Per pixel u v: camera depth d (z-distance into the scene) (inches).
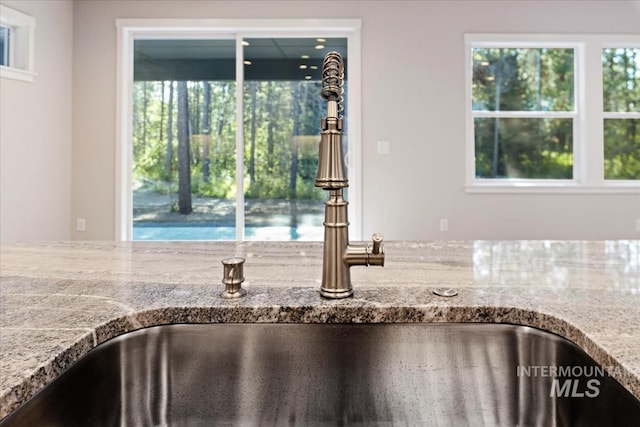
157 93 146.8
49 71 135.2
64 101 141.3
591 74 144.6
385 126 144.5
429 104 144.4
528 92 148.1
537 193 145.3
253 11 142.5
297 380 27.1
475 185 145.3
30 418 19.2
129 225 147.9
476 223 146.3
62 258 43.1
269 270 37.2
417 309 26.6
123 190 145.7
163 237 148.5
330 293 28.3
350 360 27.0
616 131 148.0
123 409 25.1
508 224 146.2
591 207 146.0
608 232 146.1
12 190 125.5
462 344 26.8
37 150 132.5
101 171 145.3
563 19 143.5
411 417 26.9
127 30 144.1
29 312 25.7
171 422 26.5
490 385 26.6
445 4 142.8
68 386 21.7
